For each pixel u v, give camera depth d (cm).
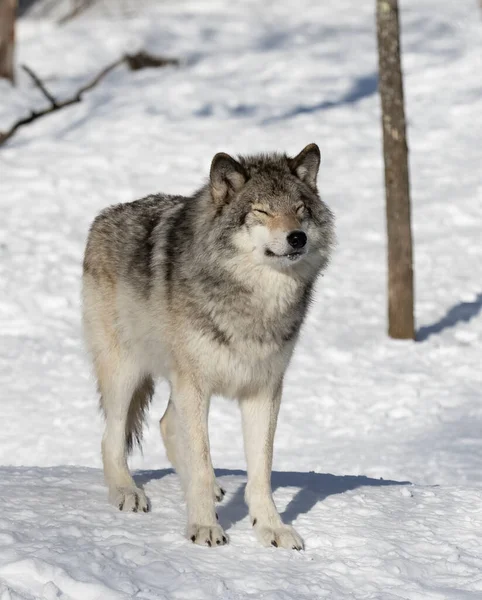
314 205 868
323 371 1877
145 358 969
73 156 2977
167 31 4522
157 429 1639
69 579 667
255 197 836
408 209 2002
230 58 4031
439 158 3027
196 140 3136
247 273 830
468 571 767
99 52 4275
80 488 945
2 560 689
